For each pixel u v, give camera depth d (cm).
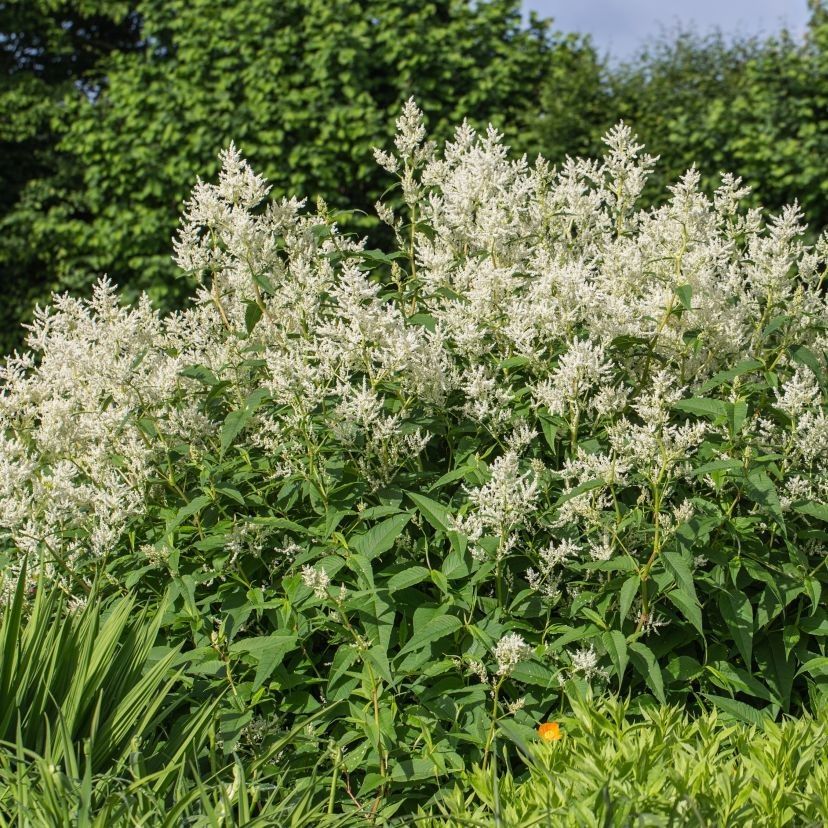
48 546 398
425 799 359
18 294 1644
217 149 1404
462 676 375
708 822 256
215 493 421
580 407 407
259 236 452
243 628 402
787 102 1255
